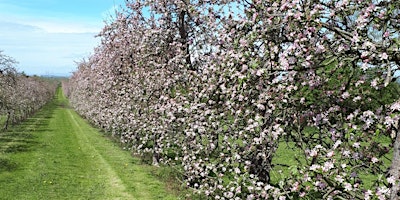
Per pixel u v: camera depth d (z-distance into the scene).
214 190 7.99
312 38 5.18
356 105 5.65
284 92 5.58
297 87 5.60
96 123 27.05
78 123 32.72
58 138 22.58
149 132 13.22
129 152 17.27
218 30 8.75
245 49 5.68
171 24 12.52
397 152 4.40
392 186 4.26
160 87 11.88
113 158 16.09
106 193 10.89
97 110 24.31
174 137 11.28
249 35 5.61
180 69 11.08
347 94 5.43
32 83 41.59
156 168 13.56
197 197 9.46
